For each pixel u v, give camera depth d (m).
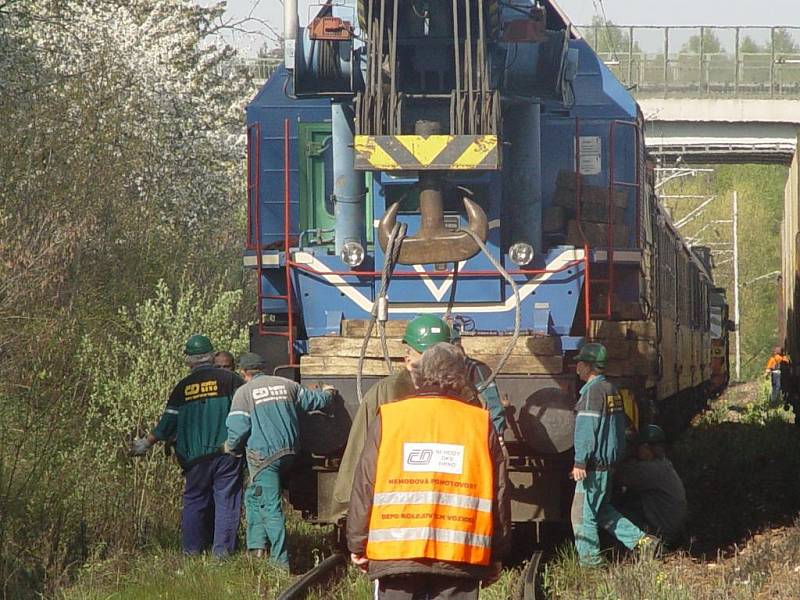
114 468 45.28
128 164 66.12
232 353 49.72
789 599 35.00
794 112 169.88
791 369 107.12
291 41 42.53
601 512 41.75
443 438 22.12
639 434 46.09
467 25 40.12
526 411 38.94
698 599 34.69
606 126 48.22
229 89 87.00
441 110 41.41
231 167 84.50
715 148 175.50
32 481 40.84
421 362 22.97
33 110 60.91
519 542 45.72
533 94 42.91
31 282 47.56
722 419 115.50
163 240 68.56
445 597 22.14
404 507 21.88
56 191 57.69
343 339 40.16
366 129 40.16
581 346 41.88
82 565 37.94
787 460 72.81
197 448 41.31
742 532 49.56
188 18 82.88
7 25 66.88
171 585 35.78
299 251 43.25
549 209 46.06
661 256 66.44
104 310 56.00
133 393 45.84
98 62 68.44
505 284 42.12
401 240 39.06
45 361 46.19
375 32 40.62
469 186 41.88
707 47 182.88
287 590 33.16
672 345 75.62
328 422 40.03
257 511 40.66
